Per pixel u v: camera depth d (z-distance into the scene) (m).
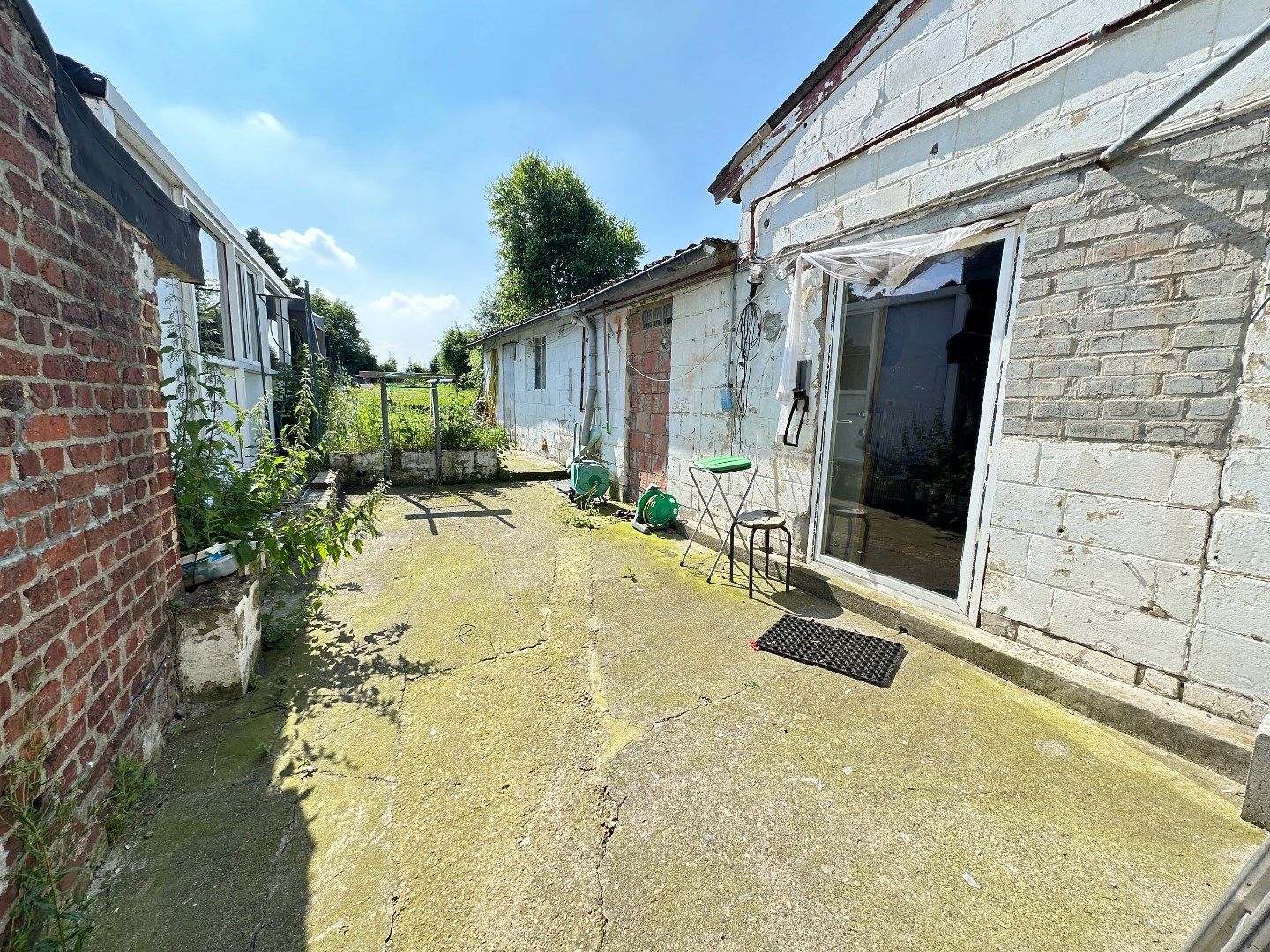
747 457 4.44
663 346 5.71
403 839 1.62
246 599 2.44
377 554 4.43
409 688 2.44
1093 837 1.67
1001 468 2.72
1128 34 2.16
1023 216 2.57
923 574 3.17
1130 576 2.27
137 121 3.53
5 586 1.19
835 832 1.67
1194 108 2.01
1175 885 1.50
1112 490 2.31
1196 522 2.08
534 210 17.03
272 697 2.35
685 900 1.44
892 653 2.82
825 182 3.60
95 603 1.59
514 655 2.77
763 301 4.21
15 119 1.30
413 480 7.61
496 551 4.59
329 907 1.41
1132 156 2.17
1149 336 2.17
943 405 3.02
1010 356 2.65
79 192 1.60
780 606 3.48
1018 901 1.45
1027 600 2.64
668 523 5.33
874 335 3.38
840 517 3.70
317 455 5.29
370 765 1.94
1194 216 2.03
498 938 1.34
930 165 2.94
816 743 2.10
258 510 2.99
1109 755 2.04
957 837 1.66
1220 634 2.04
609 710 2.30
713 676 2.59
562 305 7.70
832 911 1.42
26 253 1.33
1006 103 2.58
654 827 1.68
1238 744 1.91
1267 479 1.90
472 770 1.92
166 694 2.10
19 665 1.22
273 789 1.82
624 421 6.61
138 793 1.69
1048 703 2.39
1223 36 1.92
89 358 1.63
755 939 1.34
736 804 1.78
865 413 3.47
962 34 2.74
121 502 1.79
